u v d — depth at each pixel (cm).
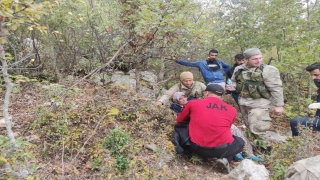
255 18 711
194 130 402
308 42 623
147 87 630
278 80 469
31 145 336
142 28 467
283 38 697
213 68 623
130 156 364
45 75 629
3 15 245
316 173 272
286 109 638
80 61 657
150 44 527
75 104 475
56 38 656
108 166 324
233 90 535
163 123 458
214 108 402
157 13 465
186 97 515
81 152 378
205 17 620
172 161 394
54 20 597
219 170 407
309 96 667
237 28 730
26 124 433
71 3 547
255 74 476
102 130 425
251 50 480
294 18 695
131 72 685
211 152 396
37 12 266
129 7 504
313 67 475
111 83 606
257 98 486
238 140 414
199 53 718
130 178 312
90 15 563
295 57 577
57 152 373
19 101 521
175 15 461
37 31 637
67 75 646
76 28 653
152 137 423
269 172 386
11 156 284
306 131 419
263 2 699
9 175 281
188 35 520
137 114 465
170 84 678
